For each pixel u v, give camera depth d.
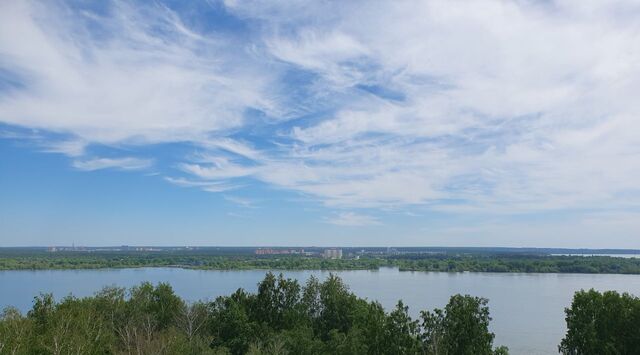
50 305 72.25
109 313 75.00
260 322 77.69
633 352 61.44
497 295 184.62
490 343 58.25
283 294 80.94
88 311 66.94
